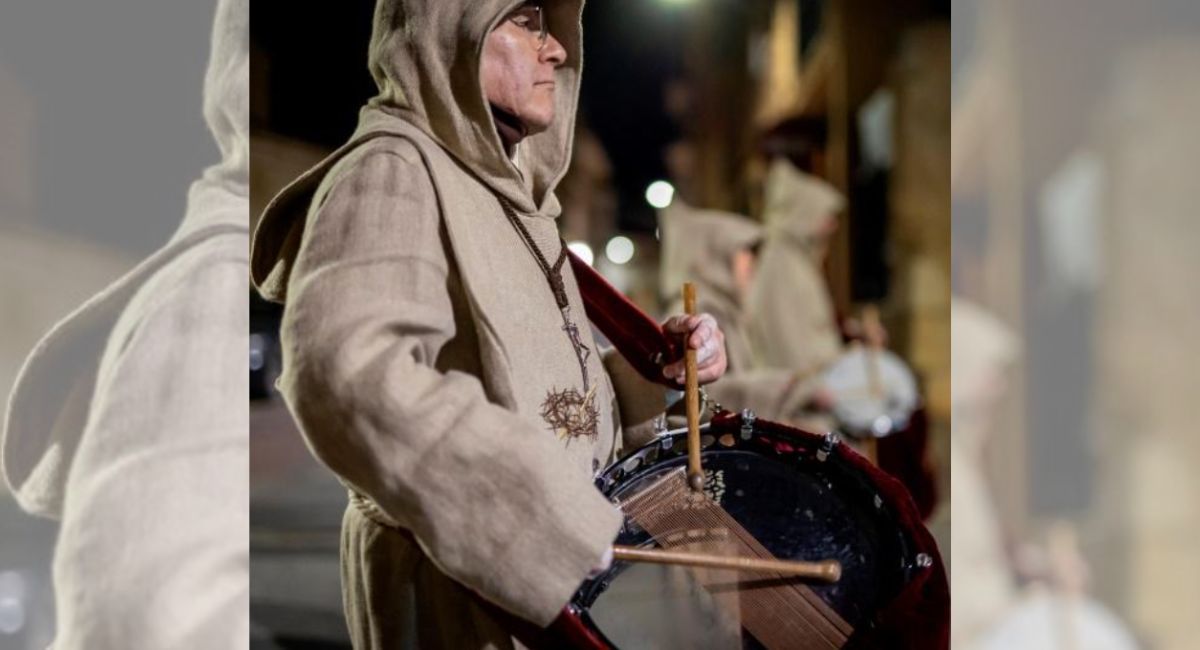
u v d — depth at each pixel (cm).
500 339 148
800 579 161
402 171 148
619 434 183
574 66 175
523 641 145
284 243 156
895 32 716
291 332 138
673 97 852
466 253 149
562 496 136
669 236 447
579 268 181
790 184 491
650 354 180
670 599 162
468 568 136
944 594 161
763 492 167
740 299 436
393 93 158
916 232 691
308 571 477
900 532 162
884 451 444
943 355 646
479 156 157
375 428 134
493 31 162
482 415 137
